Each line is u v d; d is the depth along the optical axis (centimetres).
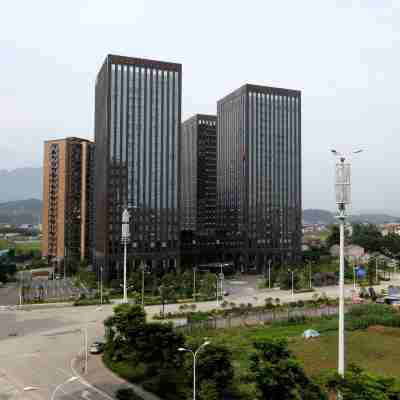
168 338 6494
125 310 7144
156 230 17875
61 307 12038
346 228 5084
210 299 13462
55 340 8619
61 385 6153
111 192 17312
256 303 12938
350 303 12481
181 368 6150
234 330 9262
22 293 14150
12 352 7806
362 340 8356
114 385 6178
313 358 7275
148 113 18025
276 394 4794
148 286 14712
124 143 17625
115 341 7300
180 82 18550
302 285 16125
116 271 17162
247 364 6781
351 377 4241
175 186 18250
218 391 5328
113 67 17625
